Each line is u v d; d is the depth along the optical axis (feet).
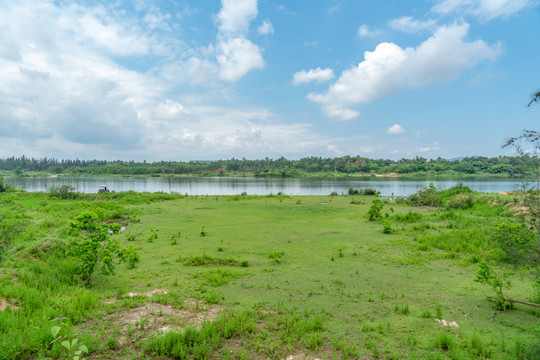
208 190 187.52
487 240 33.96
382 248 34.76
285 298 21.16
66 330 15.17
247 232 44.83
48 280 22.95
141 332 16.06
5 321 15.56
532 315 18.39
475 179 348.38
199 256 30.91
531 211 17.02
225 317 17.39
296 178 426.51
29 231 37.14
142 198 95.55
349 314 18.69
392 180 351.05
